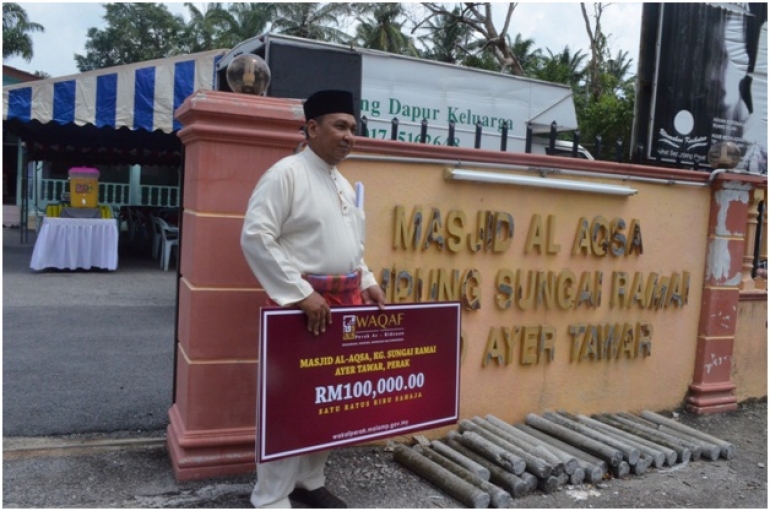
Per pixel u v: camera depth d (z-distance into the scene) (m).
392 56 8.70
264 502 3.14
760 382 5.77
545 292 4.56
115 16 37.22
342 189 3.15
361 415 3.19
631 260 4.96
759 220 5.82
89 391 4.90
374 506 3.39
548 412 4.65
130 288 9.59
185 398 3.50
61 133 12.47
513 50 29.98
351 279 3.12
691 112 7.29
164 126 9.29
